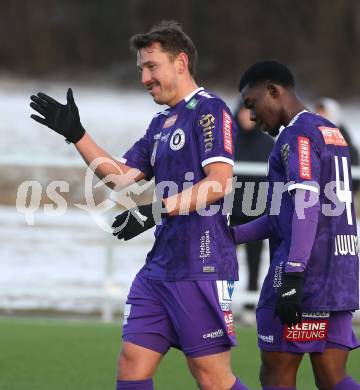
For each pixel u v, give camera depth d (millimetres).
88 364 23656
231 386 15266
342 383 16125
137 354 15422
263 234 16688
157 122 16250
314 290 15695
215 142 15086
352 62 180875
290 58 185875
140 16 192500
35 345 25688
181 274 15188
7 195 51750
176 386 21719
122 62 189875
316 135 15766
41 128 78062
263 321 16109
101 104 131500
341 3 182625
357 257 16203
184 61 15695
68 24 190875
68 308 32312
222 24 189125
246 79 16500
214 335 15203
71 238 45062
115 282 34969
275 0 188375
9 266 38219
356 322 31391
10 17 189250
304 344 15914
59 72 187000
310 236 15281
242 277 36250
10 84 169125
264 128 16516
